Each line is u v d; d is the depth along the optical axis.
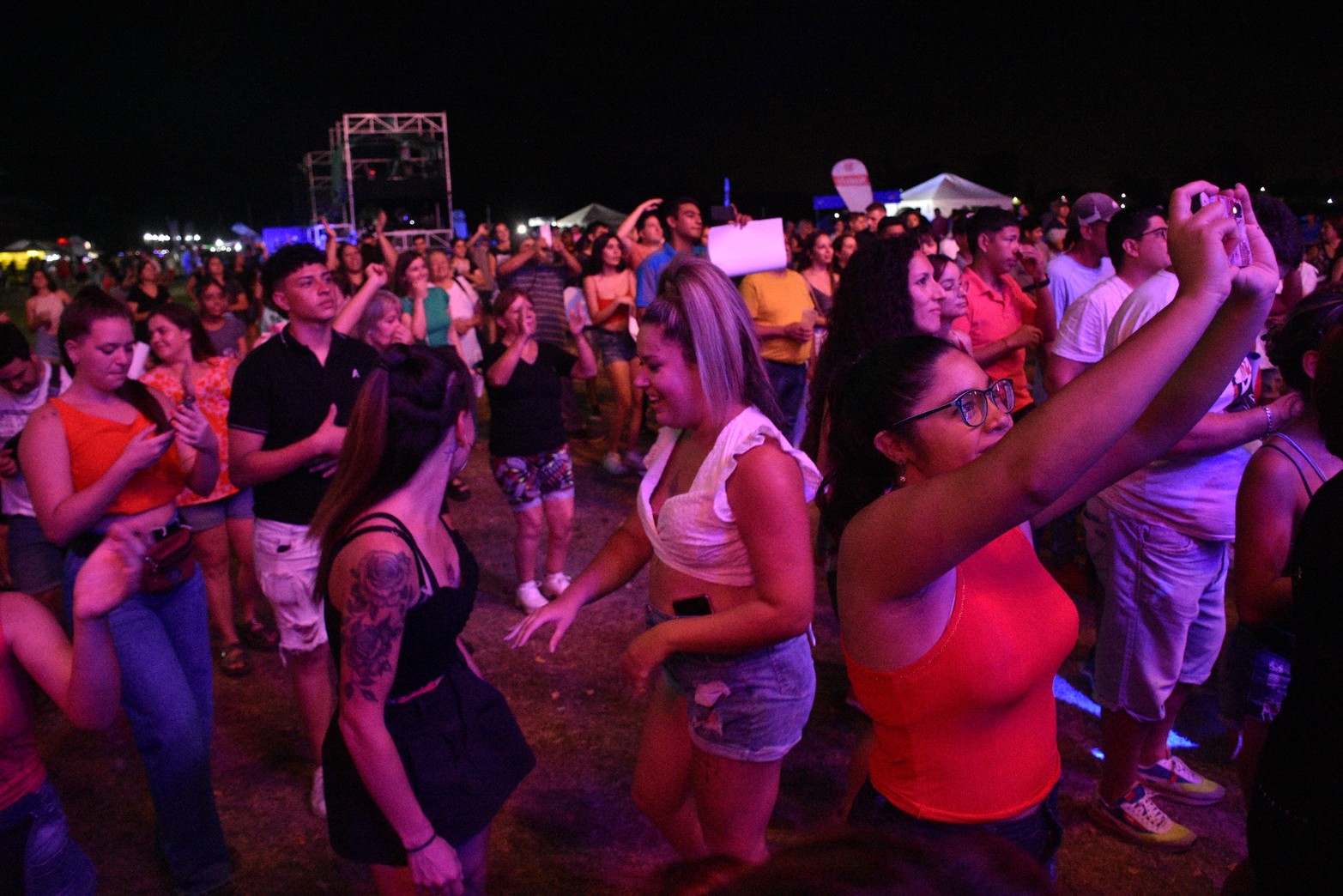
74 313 2.81
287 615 3.27
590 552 5.85
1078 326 3.42
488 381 4.82
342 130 26.23
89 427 2.85
